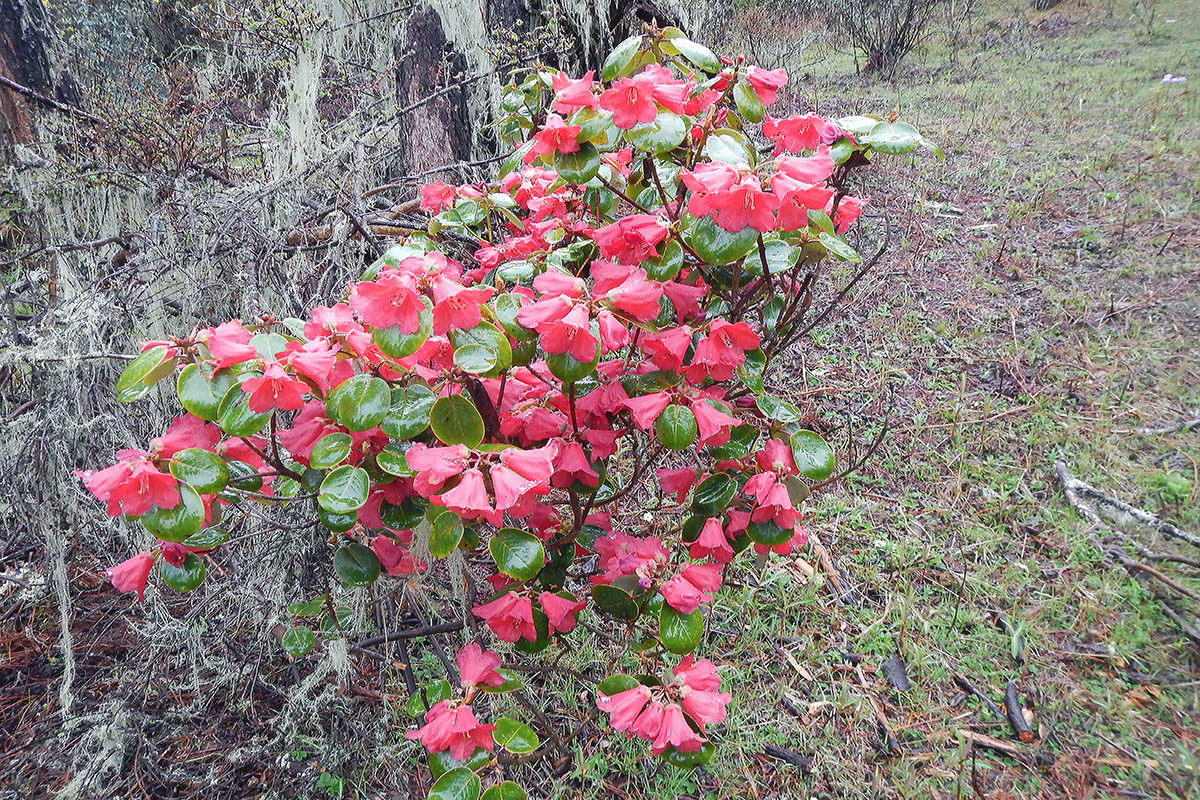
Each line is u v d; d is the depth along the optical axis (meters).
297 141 2.68
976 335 3.65
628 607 1.66
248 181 2.55
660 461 2.74
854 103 7.01
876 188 5.14
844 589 2.50
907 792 1.89
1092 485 2.78
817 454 1.59
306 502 1.87
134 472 1.23
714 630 2.39
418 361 1.33
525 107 2.40
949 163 5.57
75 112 2.57
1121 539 2.55
